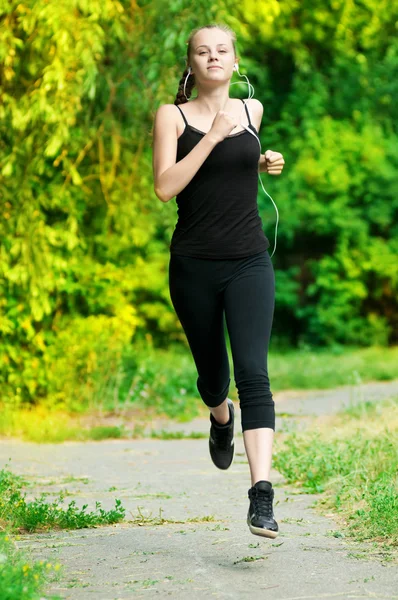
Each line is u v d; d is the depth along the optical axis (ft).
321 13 116.26
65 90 56.29
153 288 102.22
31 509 30.12
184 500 34.88
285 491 36.09
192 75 27.94
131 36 63.36
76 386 65.82
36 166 58.90
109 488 37.63
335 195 115.96
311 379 85.81
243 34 62.75
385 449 37.37
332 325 115.96
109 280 69.92
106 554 25.77
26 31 56.34
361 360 99.66
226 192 25.21
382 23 120.57
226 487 37.91
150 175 68.49
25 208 59.57
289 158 118.83
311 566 24.21
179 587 22.27
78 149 64.28
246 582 22.71
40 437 53.98
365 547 26.40
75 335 65.77
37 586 21.13
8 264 60.34
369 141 116.16
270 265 25.91
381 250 114.83
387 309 118.62
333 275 114.83
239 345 25.04
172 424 62.69
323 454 38.78
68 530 29.35
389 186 115.44
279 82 122.93
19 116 56.49
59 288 64.49
